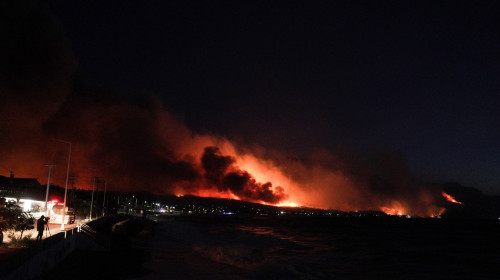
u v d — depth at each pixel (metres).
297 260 41.31
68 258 28.78
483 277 33.59
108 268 27.72
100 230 53.56
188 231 87.00
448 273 35.72
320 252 51.53
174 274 27.50
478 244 73.75
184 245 51.72
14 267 14.84
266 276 28.77
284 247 57.03
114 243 46.69
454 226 183.88
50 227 42.25
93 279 23.20
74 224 50.09
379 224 195.38
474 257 50.12
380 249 58.94
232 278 27.19
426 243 74.56
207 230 96.31
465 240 85.25
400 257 48.38
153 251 42.25
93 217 82.06
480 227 173.00
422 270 37.28
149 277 25.70
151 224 105.56
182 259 36.28
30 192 78.25
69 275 23.47
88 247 35.31
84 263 28.52
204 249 47.25
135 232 72.31
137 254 38.47
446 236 100.19
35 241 26.17
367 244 68.50
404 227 159.75
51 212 50.34
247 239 67.44
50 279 21.12
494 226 187.38
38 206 60.12
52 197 82.94
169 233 77.25
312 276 30.27
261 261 37.22
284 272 30.66
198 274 28.12
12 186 73.06
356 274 33.31
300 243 66.31
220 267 32.25
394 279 31.38
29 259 17.30
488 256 51.47
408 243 73.31
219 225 137.38
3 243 24.62
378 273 34.31
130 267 29.19
